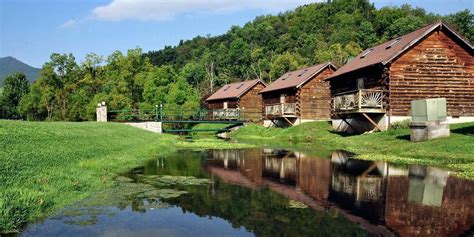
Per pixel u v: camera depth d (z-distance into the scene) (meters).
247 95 52.56
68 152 14.34
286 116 40.16
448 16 103.62
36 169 10.55
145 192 10.41
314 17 130.38
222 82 104.19
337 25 119.06
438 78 26.16
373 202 9.18
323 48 98.56
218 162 17.45
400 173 13.38
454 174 12.97
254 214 8.30
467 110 26.42
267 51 116.94
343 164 16.11
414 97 25.88
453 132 20.48
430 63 26.08
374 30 109.81
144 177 12.94
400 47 26.11
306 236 6.80
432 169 14.15
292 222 7.68
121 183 11.68
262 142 30.66
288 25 137.38
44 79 57.09
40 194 8.51
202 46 146.00
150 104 52.41
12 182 8.82
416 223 7.46
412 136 20.11
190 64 114.25
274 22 148.38
